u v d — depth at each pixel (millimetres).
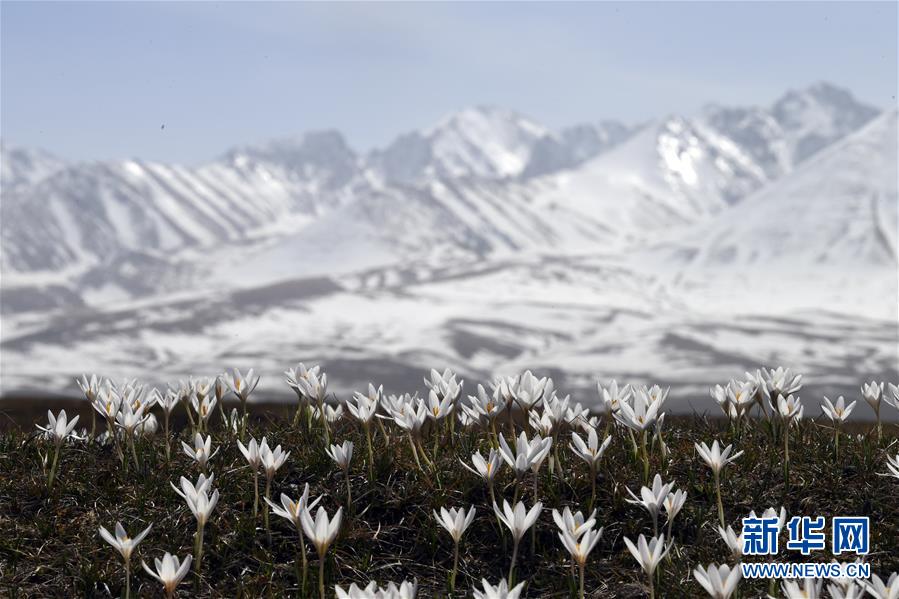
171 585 7184
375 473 9797
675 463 9984
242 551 8766
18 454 10383
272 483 9766
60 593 8219
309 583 8258
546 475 9680
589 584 8453
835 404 10336
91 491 9578
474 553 8914
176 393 11070
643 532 8992
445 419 10891
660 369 126875
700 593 8023
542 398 9859
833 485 9617
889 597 6539
